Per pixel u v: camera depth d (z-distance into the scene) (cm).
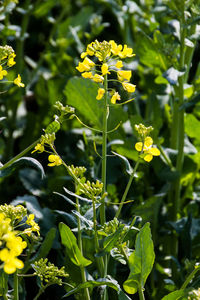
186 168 111
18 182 119
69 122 120
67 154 117
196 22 101
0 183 119
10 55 87
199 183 116
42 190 112
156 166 112
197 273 98
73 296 98
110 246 83
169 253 109
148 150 84
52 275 85
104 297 87
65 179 109
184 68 103
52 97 125
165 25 118
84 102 109
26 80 120
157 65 111
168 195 111
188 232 102
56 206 110
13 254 73
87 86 108
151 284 103
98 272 90
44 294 102
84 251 94
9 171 87
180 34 102
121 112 109
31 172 114
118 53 84
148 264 85
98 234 88
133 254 84
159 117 116
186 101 105
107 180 108
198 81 106
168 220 110
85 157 108
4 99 121
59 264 99
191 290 86
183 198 113
